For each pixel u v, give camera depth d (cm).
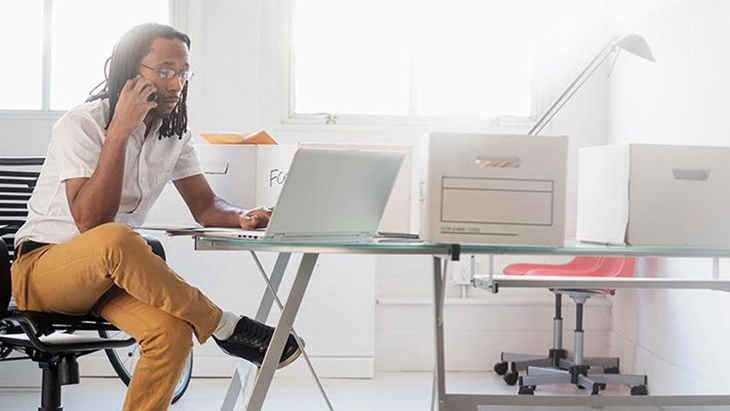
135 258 213
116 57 239
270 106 429
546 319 440
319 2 441
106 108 245
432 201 184
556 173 186
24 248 239
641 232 196
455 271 436
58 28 426
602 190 204
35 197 246
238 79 426
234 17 425
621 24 428
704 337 335
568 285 231
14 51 426
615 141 430
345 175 188
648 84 387
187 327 220
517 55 448
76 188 232
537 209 186
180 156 267
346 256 414
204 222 260
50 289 228
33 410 344
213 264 406
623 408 243
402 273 439
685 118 348
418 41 445
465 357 438
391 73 445
